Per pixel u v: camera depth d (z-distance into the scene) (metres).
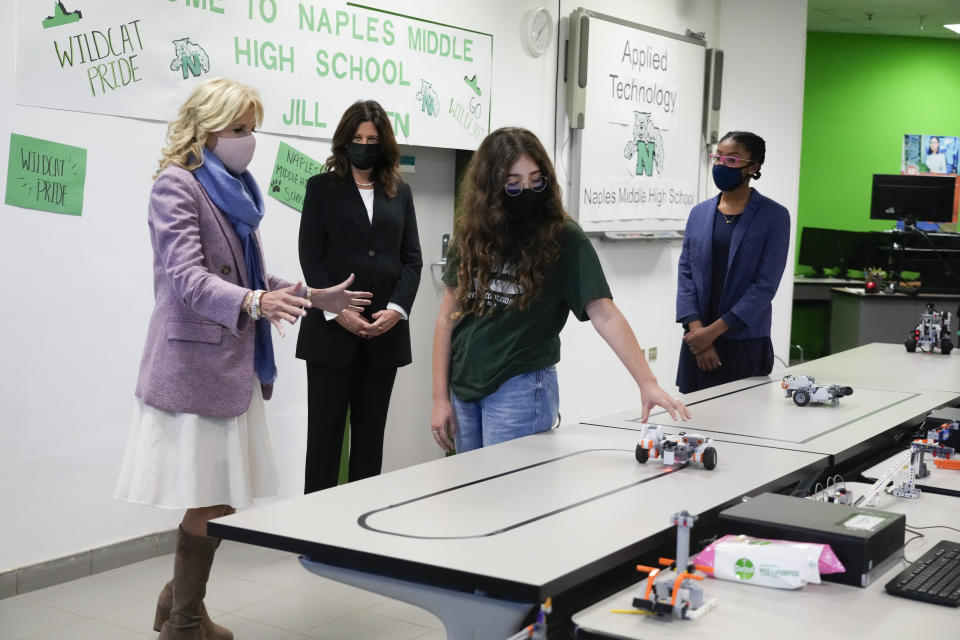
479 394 2.58
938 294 8.03
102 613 3.12
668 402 2.36
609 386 6.04
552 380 2.62
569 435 2.57
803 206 11.27
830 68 11.12
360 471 3.70
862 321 8.19
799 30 7.11
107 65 3.33
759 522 1.73
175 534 3.73
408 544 1.66
